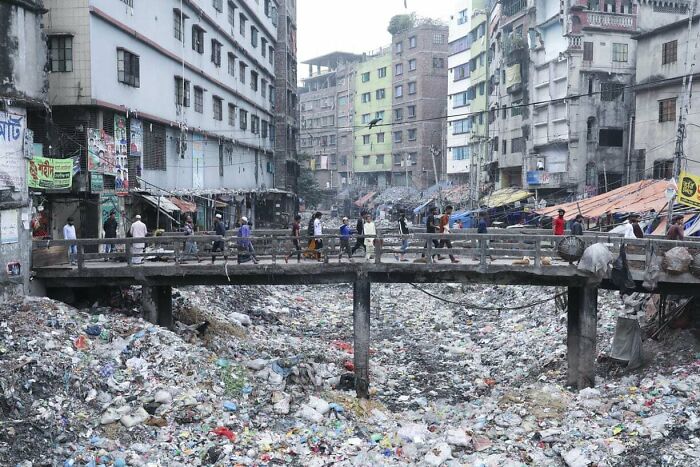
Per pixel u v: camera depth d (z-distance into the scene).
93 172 23.66
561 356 19.75
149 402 13.88
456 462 13.00
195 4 34.97
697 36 33.78
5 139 16.31
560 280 17.08
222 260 19.23
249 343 20.97
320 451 13.36
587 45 42.28
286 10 60.44
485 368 21.11
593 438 13.66
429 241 17.17
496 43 54.59
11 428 11.80
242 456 12.52
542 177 43.91
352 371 19.58
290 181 64.38
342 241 18.69
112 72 25.27
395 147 83.00
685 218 24.64
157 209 28.31
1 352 13.75
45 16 23.16
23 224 17.06
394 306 31.83
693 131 34.12
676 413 14.07
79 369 14.24
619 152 43.25
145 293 18.33
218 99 40.66
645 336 19.31
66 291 18.50
